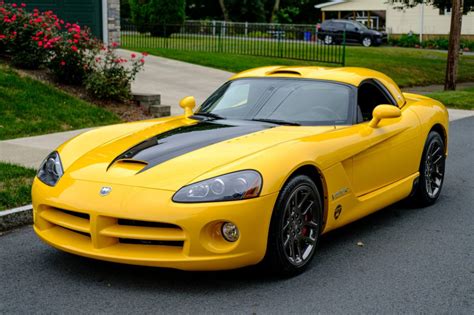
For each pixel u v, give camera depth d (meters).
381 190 5.38
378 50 35.09
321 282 4.27
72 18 18.97
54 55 11.88
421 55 33.75
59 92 11.12
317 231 4.51
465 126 12.28
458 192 6.99
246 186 3.92
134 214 3.89
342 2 57.41
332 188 4.61
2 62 12.03
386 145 5.32
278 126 4.96
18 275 4.38
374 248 5.04
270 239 4.10
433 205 6.45
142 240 4.05
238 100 5.47
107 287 4.15
